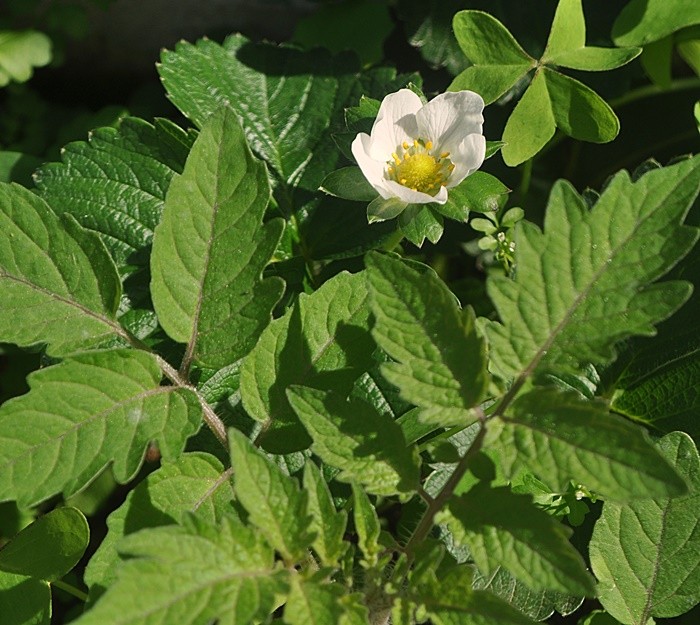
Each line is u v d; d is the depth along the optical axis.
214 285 0.55
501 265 0.70
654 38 0.67
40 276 0.56
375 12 0.76
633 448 0.51
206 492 0.56
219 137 0.55
